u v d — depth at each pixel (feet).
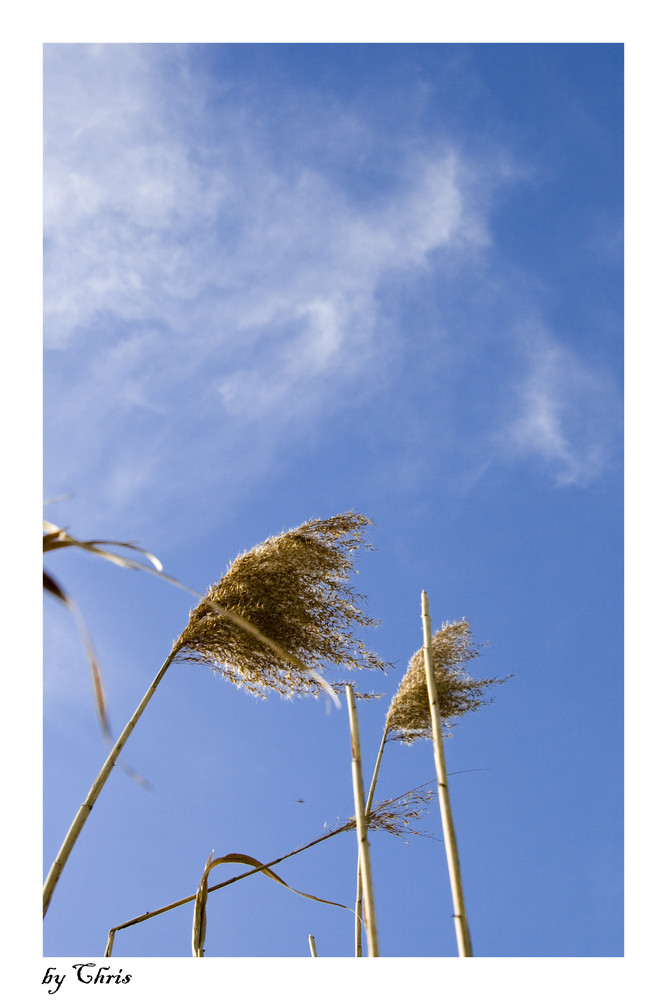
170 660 8.50
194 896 9.11
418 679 9.40
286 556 8.98
